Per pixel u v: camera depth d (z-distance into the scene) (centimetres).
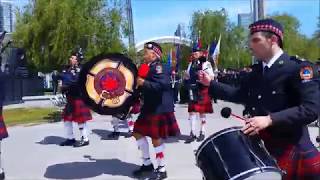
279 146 306
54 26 1812
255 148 290
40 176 655
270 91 303
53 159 771
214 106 1784
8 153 833
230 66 3847
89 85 580
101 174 658
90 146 880
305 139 308
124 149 841
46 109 1753
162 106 614
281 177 288
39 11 1877
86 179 632
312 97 288
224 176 283
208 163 296
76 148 863
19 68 2116
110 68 582
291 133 304
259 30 302
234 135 294
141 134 628
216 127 1080
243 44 3853
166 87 601
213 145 296
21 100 2017
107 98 580
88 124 1204
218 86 342
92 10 1805
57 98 1664
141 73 592
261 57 308
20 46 2070
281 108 300
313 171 303
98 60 582
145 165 647
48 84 2950
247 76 326
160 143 618
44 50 1873
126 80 585
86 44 1761
